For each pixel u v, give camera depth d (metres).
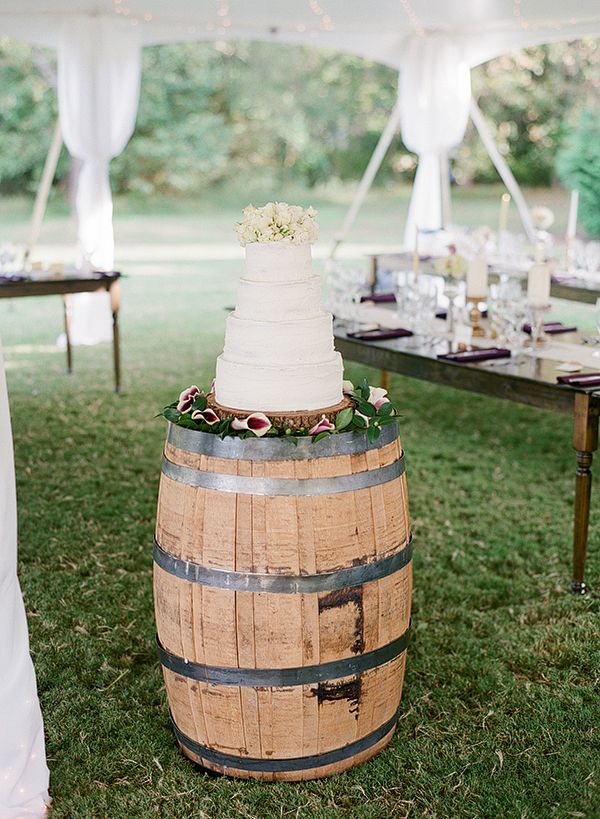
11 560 2.56
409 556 2.78
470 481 5.16
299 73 21.25
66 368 7.77
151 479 5.15
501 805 2.59
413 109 9.00
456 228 8.26
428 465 5.44
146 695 3.13
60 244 15.63
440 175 9.38
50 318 10.33
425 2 6.88
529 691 3.13
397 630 2.74
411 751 2.83
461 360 4.42
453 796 2.63
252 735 2.66
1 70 19.17
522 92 19.94
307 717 2.64
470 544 4.32
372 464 2.64
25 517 4.59
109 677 3.23
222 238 17.36
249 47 20.95
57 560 4.11
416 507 4.78
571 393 3.83
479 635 3.51
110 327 8.55
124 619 3.61
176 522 2.66
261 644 2.58
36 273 6.82
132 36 7.95
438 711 3.03
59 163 19.64
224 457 2.56
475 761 2.78
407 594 2.78
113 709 3.04
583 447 3.76
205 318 10.24
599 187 15.23
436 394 7.18
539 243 7.27
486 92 19.88
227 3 7.09
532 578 3.98
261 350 2.67
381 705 2.76
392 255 7.86
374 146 21.77
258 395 2.67
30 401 6.73
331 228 17.86
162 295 11.77
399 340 5.04
